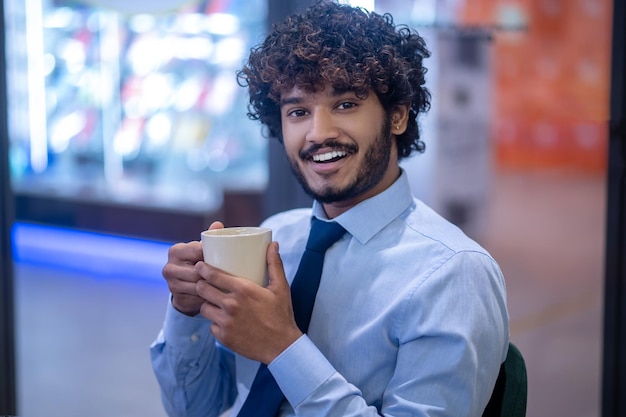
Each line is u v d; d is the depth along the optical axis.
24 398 3.07
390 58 0.98
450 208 3.54
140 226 5.99
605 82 6.30
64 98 7.46
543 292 4.36
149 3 2.68
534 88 5.73
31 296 4.96
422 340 0.94
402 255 1.00
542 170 6.26
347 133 0.96
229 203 5.15
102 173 7.25
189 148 6.86
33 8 7.33
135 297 4.92
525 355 3.43
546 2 5.68
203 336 1.09
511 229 5.48
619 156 1.60
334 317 1.02
